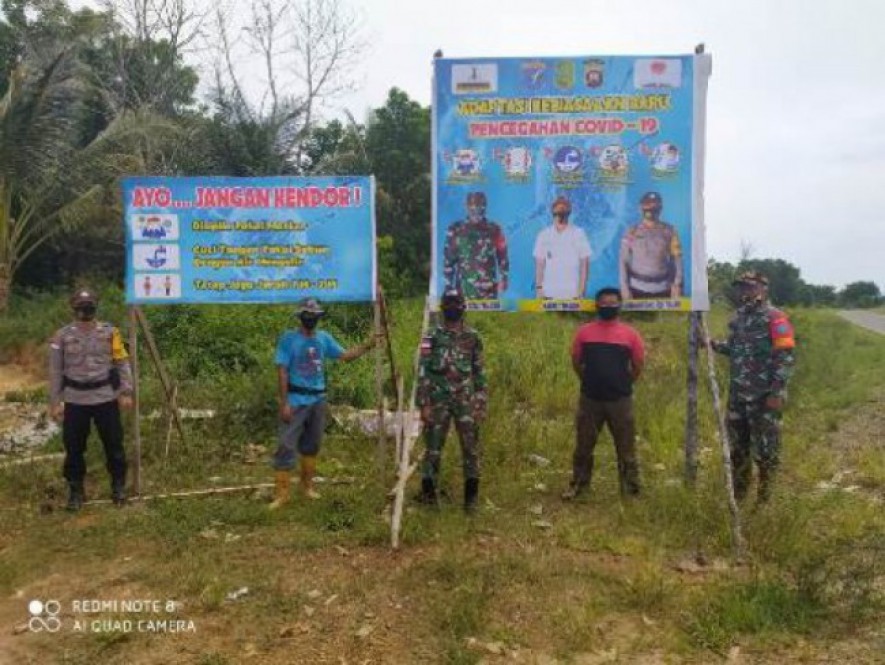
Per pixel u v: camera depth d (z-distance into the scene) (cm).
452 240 691
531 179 685
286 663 447
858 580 517
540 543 611
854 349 2255
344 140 3200
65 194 2158
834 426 1101
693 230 682
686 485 704
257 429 937
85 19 2709
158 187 720
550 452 865
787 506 645
